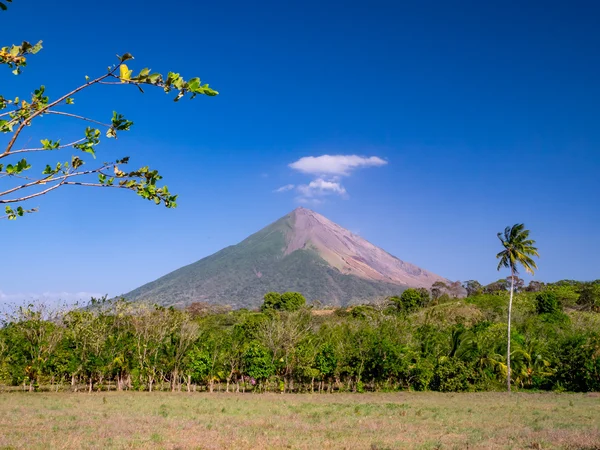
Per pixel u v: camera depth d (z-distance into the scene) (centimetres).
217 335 5478
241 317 9781
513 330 6550
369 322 6925
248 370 4919
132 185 550
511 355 5719
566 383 5503
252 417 2747
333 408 3344
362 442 1955
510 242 5266
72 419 2577
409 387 5425
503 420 2769
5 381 5044
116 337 5019
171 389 5241
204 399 3978
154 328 5141
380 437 2094
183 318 5334
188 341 5069
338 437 2080
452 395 4878
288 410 3167
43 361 4619
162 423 2423
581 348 5491
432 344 5838
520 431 2298
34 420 2527
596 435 2125
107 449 1719
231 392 5050
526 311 9175
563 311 10106
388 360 5275
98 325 4866
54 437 1959
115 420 2514
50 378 4816
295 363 5138
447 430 2322
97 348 4719
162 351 5081
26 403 3478
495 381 5653
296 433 2183
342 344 5488
